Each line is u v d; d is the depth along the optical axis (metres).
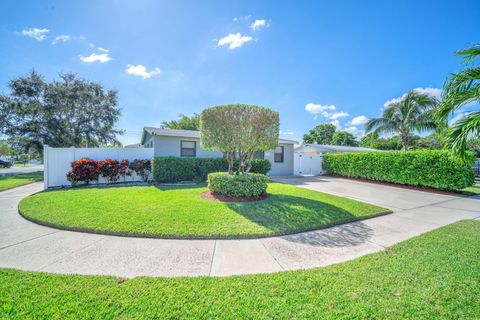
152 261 2.98
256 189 6.80
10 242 3.59
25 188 9.53
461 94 4.25
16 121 19.66
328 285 2.39
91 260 2.99
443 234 4.12
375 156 12.70
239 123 6.75
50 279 2.44
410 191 9.91
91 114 22.56
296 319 1.87
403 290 2.30
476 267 2.81
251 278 2.54
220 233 3.91
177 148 14.30
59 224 4.24
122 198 6.54
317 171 18.05
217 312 1.94
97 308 1.96
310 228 4.41
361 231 4.40
